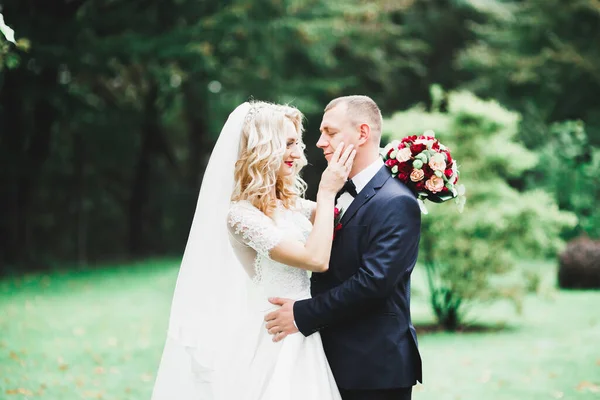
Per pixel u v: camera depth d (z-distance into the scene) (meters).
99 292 12.30
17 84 14.61
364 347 3.02
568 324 9.16
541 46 19.39
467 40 21.50
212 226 3.22
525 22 19.00
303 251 3.02
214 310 3.21
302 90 17.20
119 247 21.19
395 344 3.02
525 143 18.44
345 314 2.96
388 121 8.63
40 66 14.35
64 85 15.39
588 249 12.84
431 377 6.46
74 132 19.14
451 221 8.20
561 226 8.45
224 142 3.25
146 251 21.05
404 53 20.09
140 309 10.48
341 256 3.07
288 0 15.67
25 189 15.95
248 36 15.73
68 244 19.84
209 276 3.21
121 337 8.32
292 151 3.28
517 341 8.05
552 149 17.39
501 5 19.81
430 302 9.21
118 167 20.84
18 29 13.73
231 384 3.18
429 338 8.32
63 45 14.22
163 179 21.98
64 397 5.71
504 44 19.94
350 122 3.12
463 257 8.41
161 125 20.17
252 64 16.62
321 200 3.08
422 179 3.15
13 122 15.38
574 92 19.42
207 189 3.25
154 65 15.79
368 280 2.91
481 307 10.30
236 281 3.26
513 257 8.48
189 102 18.72
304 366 3.06
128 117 19.19
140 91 19.38
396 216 2.98
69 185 19.86
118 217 21.34
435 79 21.17
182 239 21.70
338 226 3.10
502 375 6.47
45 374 6.48
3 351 7.43
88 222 20.86
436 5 20.89
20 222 15.98
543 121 19.52
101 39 14.65
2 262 15.82
